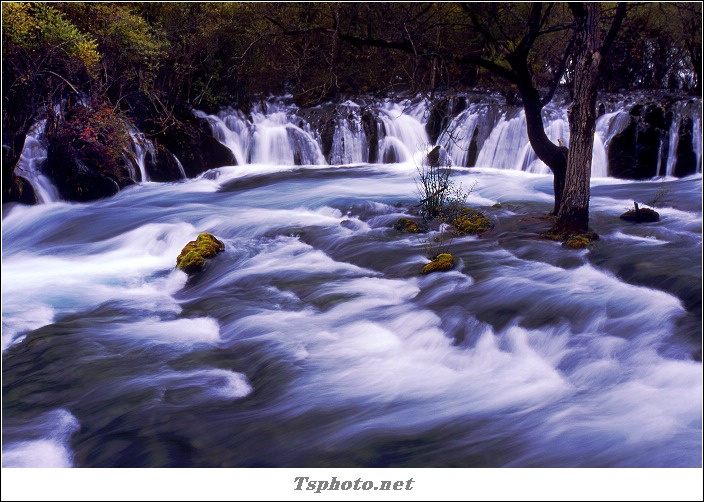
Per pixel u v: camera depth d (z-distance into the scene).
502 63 17.27
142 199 14.63
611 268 8.54
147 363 6.69
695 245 9.41
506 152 16.75
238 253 10.23
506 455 4.97
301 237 10.97
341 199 13.05
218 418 5.64
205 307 8.21
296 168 17.42
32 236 12.79
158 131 16.56
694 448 4.96
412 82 11.49
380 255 9.73
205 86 18.00
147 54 16.53
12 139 13.45
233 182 16.08
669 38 17.92
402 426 5.42
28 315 8.18
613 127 16.05
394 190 14.34
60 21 13.83
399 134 17.91
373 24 12.12
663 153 15.73
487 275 8.50
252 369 6.59
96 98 14.96
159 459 5.09
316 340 7.09
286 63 17.02
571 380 6.20
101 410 5.84
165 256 11.30
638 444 5.04
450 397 5.90
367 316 7.66
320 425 5.48
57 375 6.48
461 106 17.66
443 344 7.01
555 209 10.98
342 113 18.14
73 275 9.95
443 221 11.08
